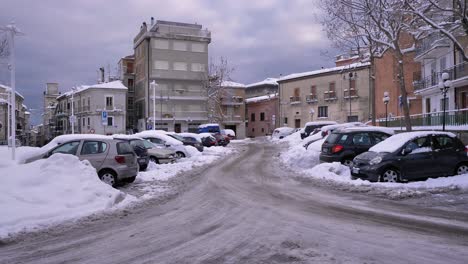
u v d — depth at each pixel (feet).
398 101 129.39
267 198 32.96
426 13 58.34
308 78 191.93
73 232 22.56
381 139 49.78
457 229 21.91
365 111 164.25
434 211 26.96
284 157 74.54
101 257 17.98
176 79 197.88
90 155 39.29
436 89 97.66
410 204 29.60
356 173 40.96
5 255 18.45
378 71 137.80
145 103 194.29
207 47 204.74
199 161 70.23
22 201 26.07
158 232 22.33
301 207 28.81
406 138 39.73
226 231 22.18
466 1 46.98
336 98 176.86
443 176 38.70
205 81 201.98
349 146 49.44
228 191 37.22
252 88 258.57
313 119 188.85
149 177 47.60
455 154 39.19
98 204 28.71
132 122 220.23
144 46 197.47
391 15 62.64
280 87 209.05
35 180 28.78
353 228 22.35
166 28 196.54
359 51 83.15
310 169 51.93
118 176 39.58
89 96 202.08
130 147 42.27
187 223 24.45
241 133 228.43
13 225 22.88
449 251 17.88
